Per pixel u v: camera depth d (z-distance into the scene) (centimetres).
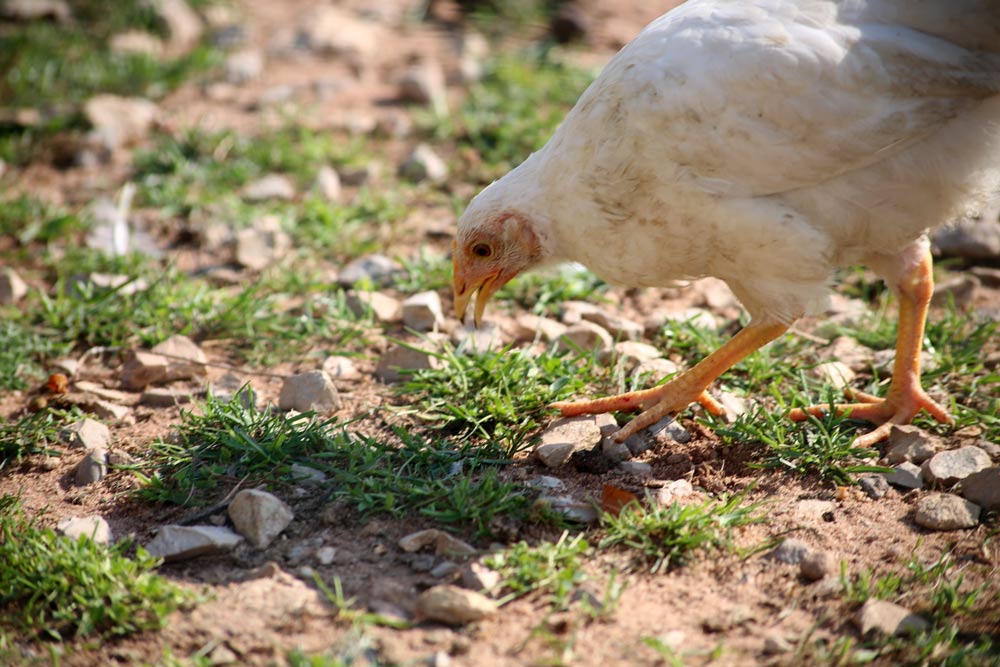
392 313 1034
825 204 709
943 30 698
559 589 624
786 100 682
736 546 678
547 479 749
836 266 778
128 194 1269
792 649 588
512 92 1472
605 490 713
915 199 717
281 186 1285
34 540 671
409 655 583
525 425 805
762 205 702
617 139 716
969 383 875
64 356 985
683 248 741
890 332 957
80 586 639
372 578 652
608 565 661
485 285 827
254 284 1107
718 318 1016
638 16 1820
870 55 684
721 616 616
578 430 786
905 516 713
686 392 798
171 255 1172
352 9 1902
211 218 1227
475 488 720
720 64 689
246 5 1941
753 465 762
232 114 1505
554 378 868
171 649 600
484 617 608
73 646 611
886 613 604
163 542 677
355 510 717
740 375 903
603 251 765
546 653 584
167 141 1380
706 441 805
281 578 652
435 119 1415
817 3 705
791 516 711
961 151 704
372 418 846
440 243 1175
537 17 1805
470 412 812
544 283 1061
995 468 720
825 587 638
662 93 695
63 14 1789
